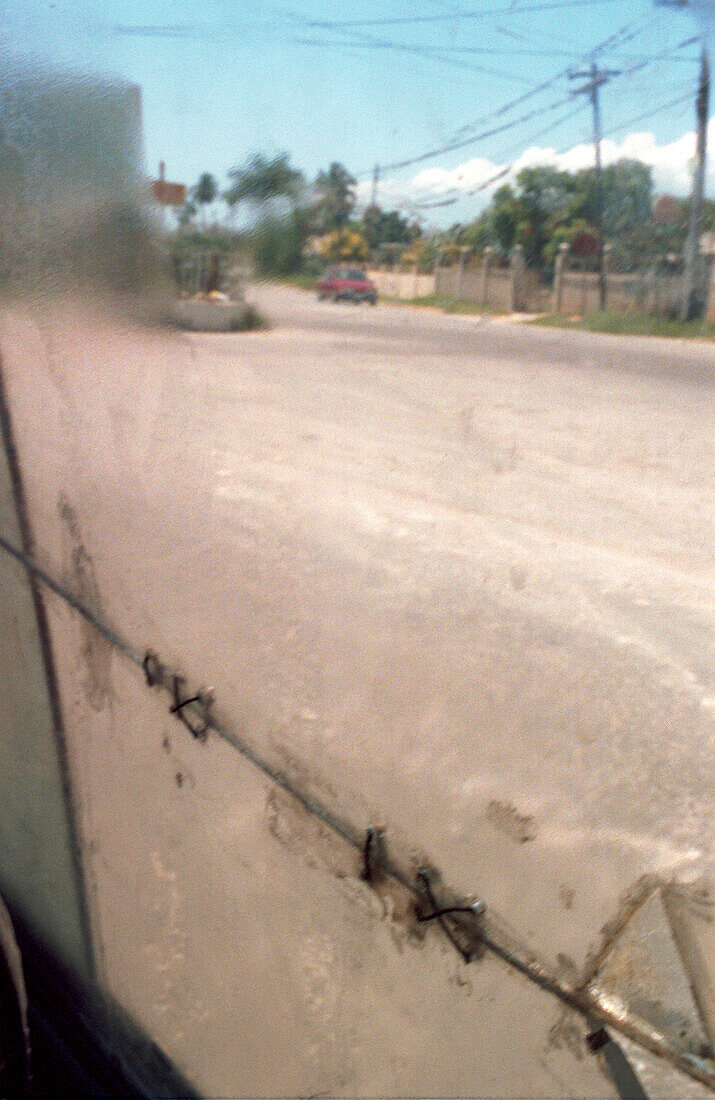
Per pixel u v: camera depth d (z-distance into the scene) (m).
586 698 44.91
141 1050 63.72
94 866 67.19
